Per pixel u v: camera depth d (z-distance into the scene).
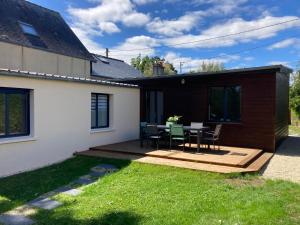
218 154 9.38
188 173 7.39
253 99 11.18
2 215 5.04
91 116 11.05
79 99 10.22
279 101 12.25
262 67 10.49
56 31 19.11
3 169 7.65
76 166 8.52
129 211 4.98
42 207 5.38
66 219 4.75
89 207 5.24
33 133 8.52
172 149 10.27
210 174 7.23
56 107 9.28
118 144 11.52
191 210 4.96
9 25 15.52
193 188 6.21
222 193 5.86
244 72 11.12
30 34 16.38
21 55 15.24
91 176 7.49
